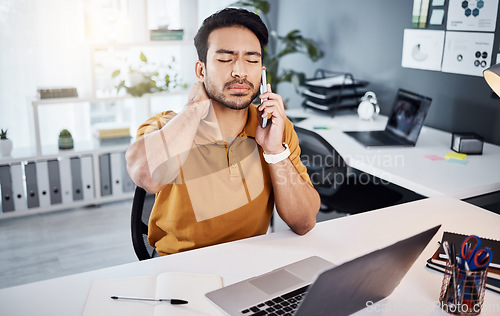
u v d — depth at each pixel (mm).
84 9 3410
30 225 3223
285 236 1421
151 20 3865
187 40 3725
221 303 1044
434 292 1127
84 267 2701
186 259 1269
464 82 2686
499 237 1415
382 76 3191
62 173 3344
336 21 3484
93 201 3477
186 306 1043
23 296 1086
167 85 3689
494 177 2033
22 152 3381
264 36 1388
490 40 2488
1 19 3340
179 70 3969
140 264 1238
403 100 2643
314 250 1328
